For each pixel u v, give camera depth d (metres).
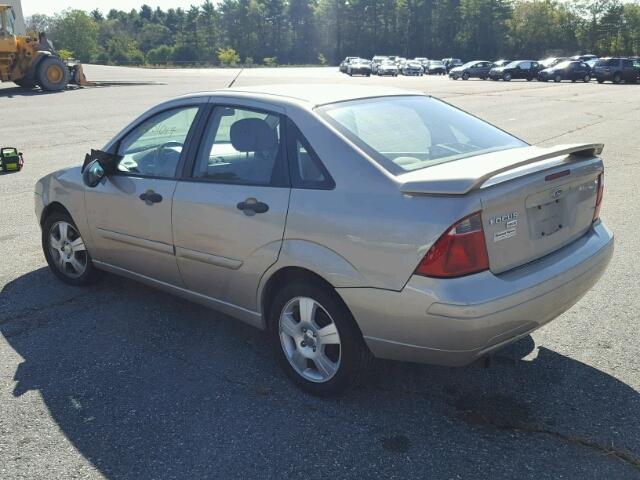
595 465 2.88
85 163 4.64
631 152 11.85
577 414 3.29
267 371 3.82
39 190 5.27
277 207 3.41
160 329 4.43
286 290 3.49
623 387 3.53
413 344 3.04
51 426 3.26
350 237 3.11
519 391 3.53
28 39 26.17
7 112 19.34
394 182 3.07
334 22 121.81
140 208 4.23
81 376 3.77
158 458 2.99
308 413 3.36
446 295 2.86
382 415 3.33
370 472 2.87
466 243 2.87
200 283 4.02
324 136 3.37
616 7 97.88
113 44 109.00
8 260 5.89
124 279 5.41
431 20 112.94
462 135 3.81
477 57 106.56
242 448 3.06
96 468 2.92
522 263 3.15
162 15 147.25
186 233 3.93
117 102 22.77
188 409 3.41
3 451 3.05
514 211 3.06
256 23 123.12
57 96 24.92
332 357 3.45
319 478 2.83
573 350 3.98
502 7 104.38
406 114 3.82
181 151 4.06
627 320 4.40
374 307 3.08
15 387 3.65
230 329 4.43
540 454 2.97
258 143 3.64
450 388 3.58
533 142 13.17
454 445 3.05
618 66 43.00
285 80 41.06
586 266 3.39
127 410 3.40
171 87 30.97
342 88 4.11
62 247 5.21
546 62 51.75
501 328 2.96
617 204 7.76
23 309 4.77
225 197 3.68
